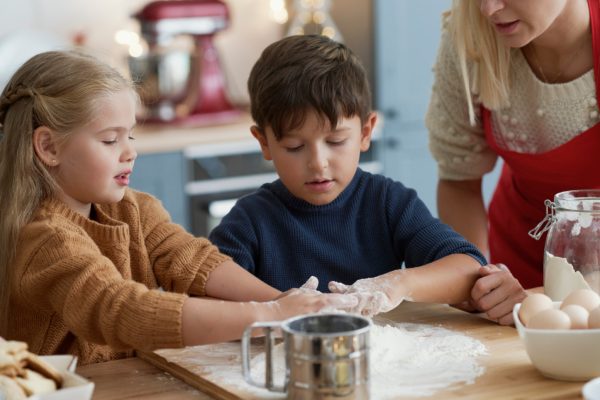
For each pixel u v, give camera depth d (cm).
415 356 150
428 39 471
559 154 199
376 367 145
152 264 183
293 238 193
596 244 159
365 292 162
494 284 175
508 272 179
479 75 205
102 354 170
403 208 196
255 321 147
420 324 172
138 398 142
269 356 130
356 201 197
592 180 202
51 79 163
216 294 178
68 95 161
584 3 189
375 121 191
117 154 165
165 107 430
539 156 202
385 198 197
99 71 164
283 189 196
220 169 418
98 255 155
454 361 148
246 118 451
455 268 180
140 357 161
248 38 504
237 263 189
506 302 172
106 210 181
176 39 466
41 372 127
